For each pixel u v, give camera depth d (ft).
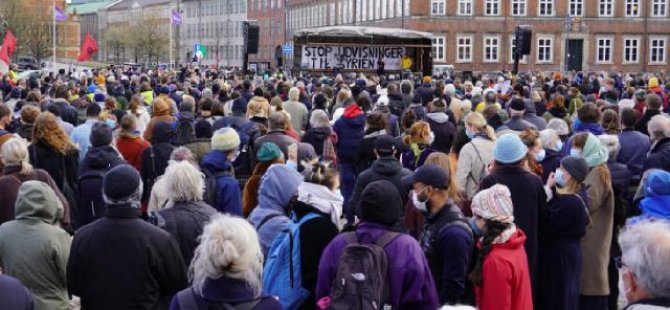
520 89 77.41
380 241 24.16
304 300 27.32
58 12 283.38
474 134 41.81
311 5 390.42
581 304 36.35
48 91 99.35
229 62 486.79
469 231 27.25
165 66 360.07
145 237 25.44
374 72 162.09
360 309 22.41
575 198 32.55
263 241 29.07
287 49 251.80
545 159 41.14
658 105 58.49
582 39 298.76
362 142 51.11
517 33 151.43
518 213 32.14
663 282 16.83
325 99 66.59
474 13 290.97
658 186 31.63
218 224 19.93
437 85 95.71
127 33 508.12
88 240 25.43
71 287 25.82
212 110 58.44
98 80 119.75
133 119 47.62
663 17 302.04
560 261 32.83
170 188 28.60
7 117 46.11
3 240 27.89
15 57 422.82
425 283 24.26
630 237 17.63
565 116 63.72
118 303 25.07
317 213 27.55
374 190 24.52
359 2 335.47
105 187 25.50
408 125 52.08
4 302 21.21
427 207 27.81
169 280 25.84
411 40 163.43
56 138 42.47
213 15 517.14
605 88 94.32
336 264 24.58
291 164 38.55
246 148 50.80
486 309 26.43
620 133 49.49
